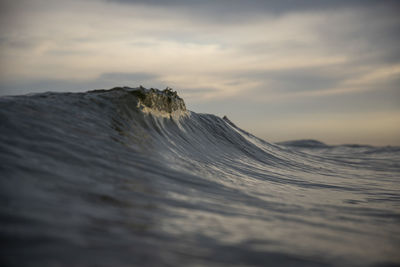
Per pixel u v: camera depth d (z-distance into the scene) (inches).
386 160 736.3
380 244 122.9
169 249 93.3
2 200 103.8
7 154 144.6
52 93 259.3
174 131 331.3
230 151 415.2
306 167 472.1
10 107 200.1
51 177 136.4
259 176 304.0
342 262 100.3
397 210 195.6
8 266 69.7
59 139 184.1
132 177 171.2
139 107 292.0
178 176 200.5
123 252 86.3
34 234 86.2
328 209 184.5
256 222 135.9
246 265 89.6
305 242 115.7
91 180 148.4
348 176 424.2
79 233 92.8
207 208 148.2
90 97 268.8
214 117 566.9
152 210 129.3
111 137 222.4
